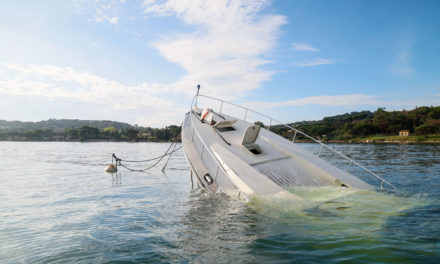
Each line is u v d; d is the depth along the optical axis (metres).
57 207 7.70
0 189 10.66
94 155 34.28
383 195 7.07
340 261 3.79
